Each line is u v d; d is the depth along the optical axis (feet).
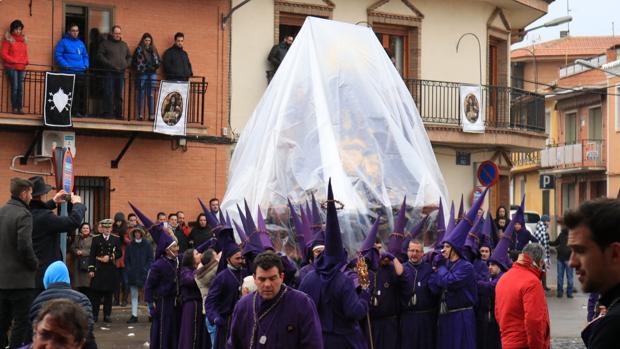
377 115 52.44
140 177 77.36
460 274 39.19
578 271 15.23
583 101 167.32
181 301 46.62
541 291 30.58
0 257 36.60
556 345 57.77
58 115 71.51
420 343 39.60
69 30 73.97
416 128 55.88
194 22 79.77
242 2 80.48
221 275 39.65
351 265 35.68
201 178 79.77
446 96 92.17
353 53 54.70
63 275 28.19
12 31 72.18
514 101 98.84
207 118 79.97
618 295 14.87
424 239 49.29
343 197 47.62
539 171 180.24
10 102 72.08
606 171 160.35
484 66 96.68
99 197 76.48
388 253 39.14
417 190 50.31
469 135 92.17
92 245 66.28
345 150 50.52
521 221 44.14
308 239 39.68
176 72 77.51
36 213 38.01
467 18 95.09
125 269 68.18
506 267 42.11
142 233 67.92
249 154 53.42
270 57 82.02
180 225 72.74
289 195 49.06
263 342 25.71
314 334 25.75
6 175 72.43
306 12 84.94
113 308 73.05
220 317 39.19
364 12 88.17
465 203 95.20
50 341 17.38
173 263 46.96
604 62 165.78
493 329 42.29
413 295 39.58
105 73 75.15
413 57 91.50
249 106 81.97
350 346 30.86
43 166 73.67
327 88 52.70
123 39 77.25
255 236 39.09
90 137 75.51
